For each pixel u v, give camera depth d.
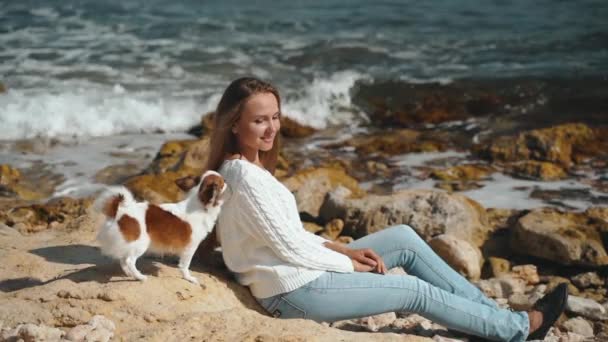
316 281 3.93
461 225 7.04
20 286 4.06
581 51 14.98
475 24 17.19
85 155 10.27
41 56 14.28
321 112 12.33
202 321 3.61
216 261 4.44
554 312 4.21
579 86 13.01
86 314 3.65
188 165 8.88
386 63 14.58
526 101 12.52
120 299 3.72
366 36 16.33
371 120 12.11
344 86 13.12
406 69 14.21
